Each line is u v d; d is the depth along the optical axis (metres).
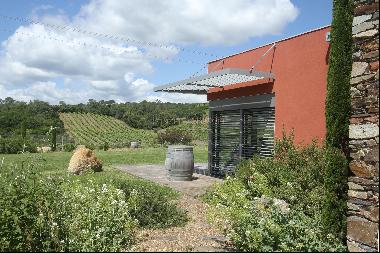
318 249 5.28
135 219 6.82
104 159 22.23
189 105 99.81
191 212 8.45
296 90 11.45
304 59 11.18
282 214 6.16
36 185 5.71
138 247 5.83
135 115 89.81
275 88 12.30
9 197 5.29
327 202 6.12
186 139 45.91
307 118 11.04
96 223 6.18
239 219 6.48
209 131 15.90
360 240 5.27
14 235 5.17
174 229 7.10
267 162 10.26
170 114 85.69
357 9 5.46
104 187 7.43
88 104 100.56
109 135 69.44
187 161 12.70
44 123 70.38
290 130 11.64
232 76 12.29
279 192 8.73
